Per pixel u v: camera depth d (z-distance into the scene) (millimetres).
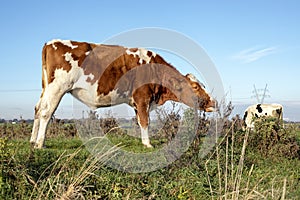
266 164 8797
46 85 9672
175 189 6723
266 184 6961
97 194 6238
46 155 7520
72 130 13641
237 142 9719
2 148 6496
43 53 9797
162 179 7102
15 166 6395
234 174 7477
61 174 6523
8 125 14312
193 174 7297
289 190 6715
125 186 6629
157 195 6441
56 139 11969
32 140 9609
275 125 10016
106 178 6672
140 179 6996
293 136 10188
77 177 6254
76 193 5855
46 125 9312
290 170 8414
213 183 6957
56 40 9734
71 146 9992
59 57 9570
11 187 5984
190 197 6539
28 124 14250
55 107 9477
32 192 5816
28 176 6113
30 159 6949
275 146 9633
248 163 8516
